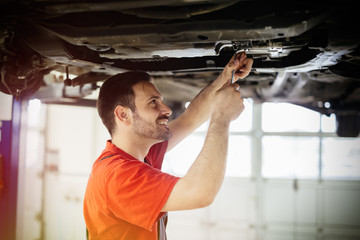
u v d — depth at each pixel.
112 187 1.18
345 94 2.85
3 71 1.53
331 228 5.75
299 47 1.45
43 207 6.39
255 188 6.01
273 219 5.93
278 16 1.18
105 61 1.70
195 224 6.17
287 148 5.92
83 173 6.40
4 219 2.09
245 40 1.33
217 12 1.23
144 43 1.33
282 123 5.94
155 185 1.13
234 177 6.09
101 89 1.43
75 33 1.34
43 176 6.39
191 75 2.33
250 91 2.82
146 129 1.38
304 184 5.85
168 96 3.09
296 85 2.50
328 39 1.33
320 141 5.80
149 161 1.55
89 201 1.33
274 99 2.92
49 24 1.36
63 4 1.23
